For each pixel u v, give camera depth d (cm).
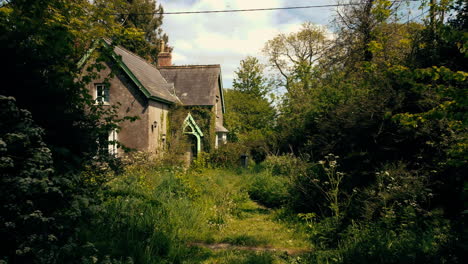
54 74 436
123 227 566
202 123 2083
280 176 1180
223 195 991
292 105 1459
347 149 805
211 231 682
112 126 523
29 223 298
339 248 525
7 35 397
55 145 418
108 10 704
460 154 423
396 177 598
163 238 557
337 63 1348
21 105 389
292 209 828
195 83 2230
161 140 1725
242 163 1825
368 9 1192
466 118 351
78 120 475
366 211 580
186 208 747
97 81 1556
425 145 639
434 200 569
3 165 275
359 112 772
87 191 396
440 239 430
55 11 578
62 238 343
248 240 627
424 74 393
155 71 2258
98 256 428
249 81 3769
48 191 312
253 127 3097
